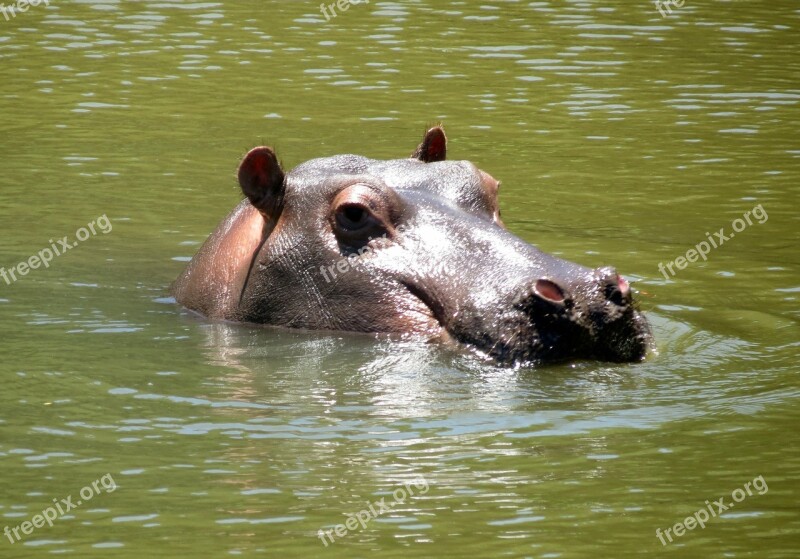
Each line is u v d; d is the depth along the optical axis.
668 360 21.31
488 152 39.00
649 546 14.56
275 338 22.69
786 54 51.81
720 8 60.28
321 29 55.84
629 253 29.25
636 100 45.31
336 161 24.38
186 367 21.16
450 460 17.12
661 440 17.80
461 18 57.97
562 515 15.42
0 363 21.30
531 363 20.61
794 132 41.56
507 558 14.20
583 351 20.80
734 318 24.23
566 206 33.62
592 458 17.20
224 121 42.28
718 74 48.78
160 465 16.97
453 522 15.21
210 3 60.50
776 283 26.86
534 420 18.58
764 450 17.39
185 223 32.03
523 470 16.78
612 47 52.84
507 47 52.69
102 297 25.75
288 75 48.25
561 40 54.03
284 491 16.12
